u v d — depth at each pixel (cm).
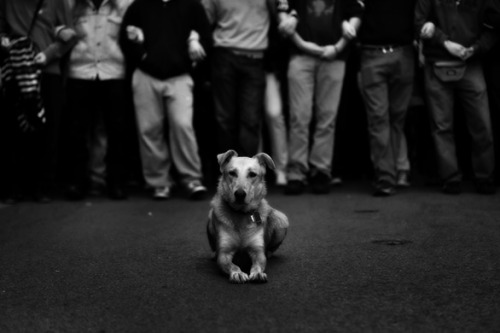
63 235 547
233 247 406
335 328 289
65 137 812
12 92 733
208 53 774
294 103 789
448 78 738
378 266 409
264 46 797
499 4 735
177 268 418
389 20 762
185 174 767
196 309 322
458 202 683
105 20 772
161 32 761
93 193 831
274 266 419
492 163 756
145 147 776
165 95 764
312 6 776
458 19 740
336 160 900
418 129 861
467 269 394
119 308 328
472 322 292
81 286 375
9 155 764
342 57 783
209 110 860
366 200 723
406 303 324
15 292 364
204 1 800
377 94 768
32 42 738
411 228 543
